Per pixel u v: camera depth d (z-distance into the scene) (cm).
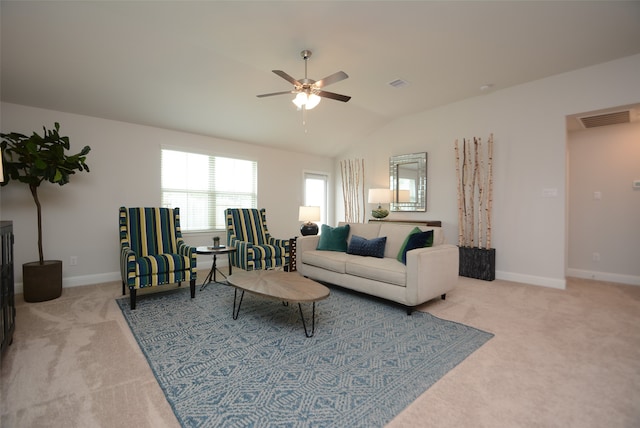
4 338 198
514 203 414
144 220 362
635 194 399
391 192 553
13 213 342
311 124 518
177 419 143
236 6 245
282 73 262
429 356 204
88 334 235
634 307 303
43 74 313
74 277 376
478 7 246
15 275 343
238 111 438
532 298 333
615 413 148
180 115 421
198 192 484
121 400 156
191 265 329
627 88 333
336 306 306
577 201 442
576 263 443
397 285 288
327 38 291
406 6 244
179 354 204
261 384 171
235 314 277
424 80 388
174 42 295
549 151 387
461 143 465
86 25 266
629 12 252
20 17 250
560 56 329
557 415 147
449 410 150
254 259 388
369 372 184
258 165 552
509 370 187
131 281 291
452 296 341
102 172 395
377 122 554
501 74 373
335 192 674
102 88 347
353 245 378
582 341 226
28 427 136
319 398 159
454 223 476
